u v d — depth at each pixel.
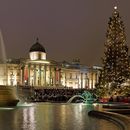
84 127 18.28
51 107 41.78
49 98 70.38
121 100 54.84
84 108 39.00
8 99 41.81
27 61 155.25
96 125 19.28
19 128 17.73
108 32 64.19
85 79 184.12
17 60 156.25
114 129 17.36
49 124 19.83
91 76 186.38
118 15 64.25
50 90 98.38
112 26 63.88
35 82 154.25
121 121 19.33
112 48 63.25
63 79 174.75
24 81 150.62
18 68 152.88
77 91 95.56
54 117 25.03
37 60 156.75
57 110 34.72
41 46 162.25
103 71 63.81
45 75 158.00
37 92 86.38
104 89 63.41
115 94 61.94
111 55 62.97
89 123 20.38
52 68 162.62
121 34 63.59
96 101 61.62
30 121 21.73
